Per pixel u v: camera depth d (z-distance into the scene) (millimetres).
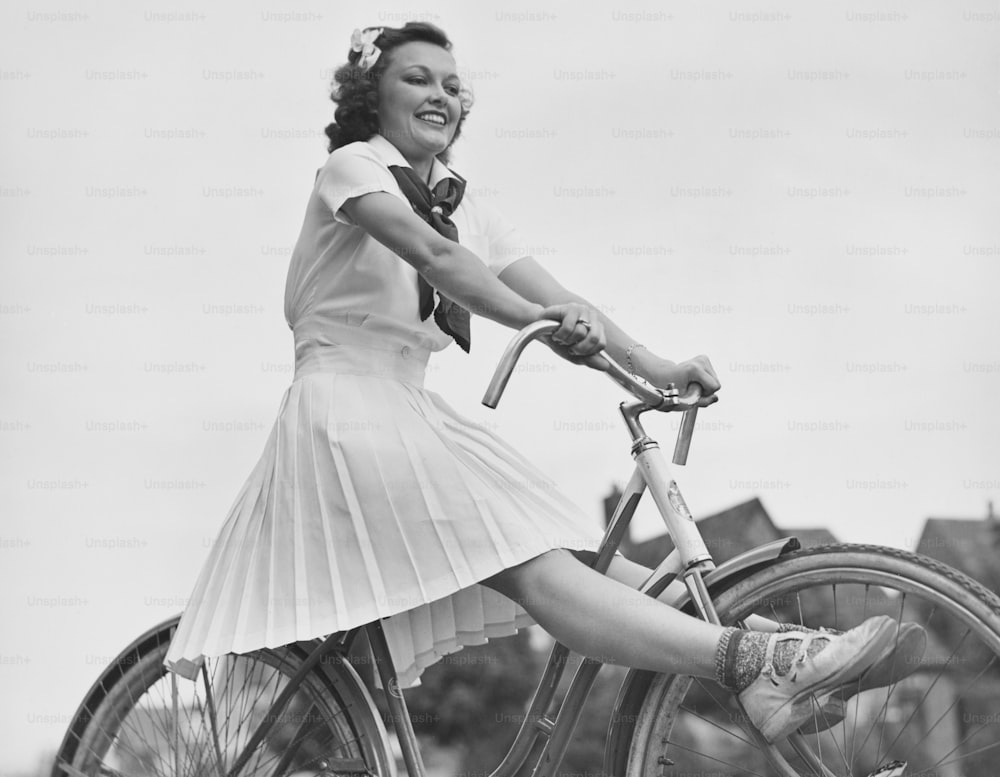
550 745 2848
